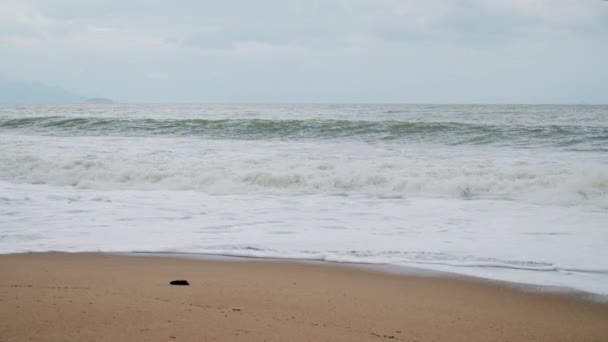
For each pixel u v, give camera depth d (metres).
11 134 23.22
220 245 7.37
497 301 5.07
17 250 7.08
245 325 4.02
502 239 7.63
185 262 6.50
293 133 22.02
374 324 4.28
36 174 13.52
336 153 16.09
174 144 18.72
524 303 5.02
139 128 24.02
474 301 5.06
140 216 9.26
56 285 5.17
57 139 20.33
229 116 39.22
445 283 5.66
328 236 7.87
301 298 4.97
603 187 10.77
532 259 6.59
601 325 4.45
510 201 10.52
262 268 6.23
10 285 5.14
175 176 12.76
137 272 5.92
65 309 4.19
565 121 29.00
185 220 8.96
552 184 11.13
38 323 3.82
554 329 4.34
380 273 6.05
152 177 12.77
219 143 19.16
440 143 19.05
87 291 4.88
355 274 6.00
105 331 3.70
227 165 13.59
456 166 13.02
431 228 8.38
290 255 6.86
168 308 4.36
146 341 3.53
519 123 26.66
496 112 45.88
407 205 10.25
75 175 13.20
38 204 10.25
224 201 10.66
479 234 7.95
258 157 14.88
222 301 4.74
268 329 3.95
